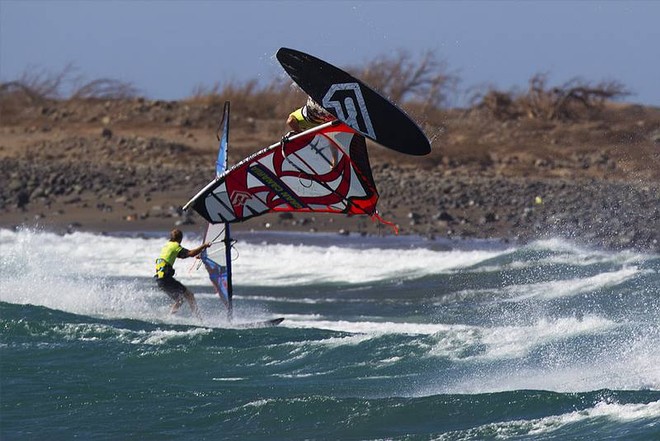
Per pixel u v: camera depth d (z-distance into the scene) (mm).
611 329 52875
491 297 72375
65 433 41125
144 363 50969
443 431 39219
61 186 133625
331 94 41250
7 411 43625
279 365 50406
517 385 45000
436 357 50156
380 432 39906
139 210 119562
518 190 127688
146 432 41094
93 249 94688
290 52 41469
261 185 46625
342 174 45156
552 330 53438
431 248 95375
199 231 106125
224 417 42312
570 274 77750
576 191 125750
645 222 103625
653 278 71562
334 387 46250
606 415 38094
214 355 52000
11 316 61188
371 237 101875
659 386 43250
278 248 94750
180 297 65750
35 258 88938
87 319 62406
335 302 73250
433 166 149125
